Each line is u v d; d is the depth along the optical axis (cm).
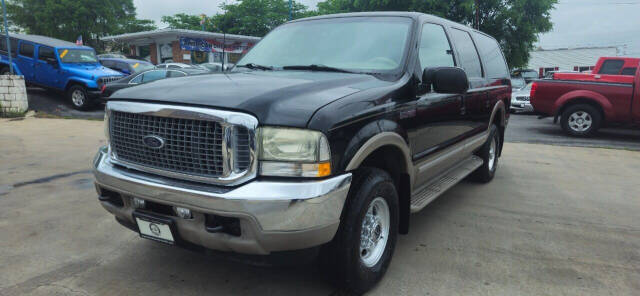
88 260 304
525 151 775
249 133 209
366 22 350
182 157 226
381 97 264
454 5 2420
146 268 293
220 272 289
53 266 294
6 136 843
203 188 216
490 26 2430
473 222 397
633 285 283
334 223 220
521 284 281
